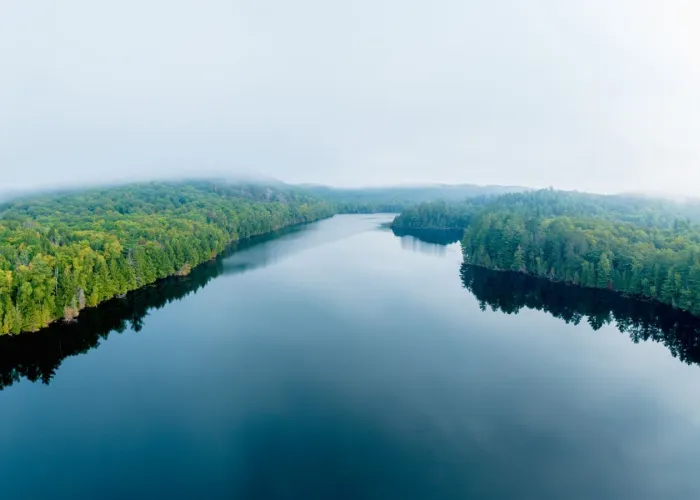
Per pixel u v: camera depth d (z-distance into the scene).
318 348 81.75
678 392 67.06
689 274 101.31
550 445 53.50
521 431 56.31
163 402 62.75
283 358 77.31
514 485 46.50
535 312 105.50
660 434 56.06
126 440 53.97
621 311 106.25
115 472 48.06
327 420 58.09
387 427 56.78
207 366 74.19
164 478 47.12
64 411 60.47
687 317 99.25
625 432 56.41
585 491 45.72
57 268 90.69
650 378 71.75
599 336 90.25
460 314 102.31
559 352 81.75
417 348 82.25
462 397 64.75
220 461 49.81
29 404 62.31
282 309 103.75
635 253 119.38
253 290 119.50
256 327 92.12
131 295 109.38
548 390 67.25
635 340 88.38
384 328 92.12
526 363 76.75
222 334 88.38
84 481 46.56
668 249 116.19
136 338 86.50
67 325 87.69
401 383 68.50
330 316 99.25
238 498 44.31
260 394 64.81
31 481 46.50
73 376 70.88
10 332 82.25
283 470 48.44
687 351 82.94
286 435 54.97
